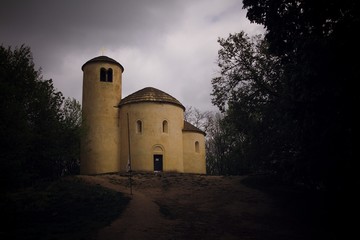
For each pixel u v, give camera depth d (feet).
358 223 56.65
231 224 61.26
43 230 51.13
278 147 82.99
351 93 45.73
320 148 54.19
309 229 59.47
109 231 51.37
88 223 55.52
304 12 52.54
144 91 130.41
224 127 139.13
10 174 70.18
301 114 54.13
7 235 47.73
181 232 54.29
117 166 125.59
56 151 97.50
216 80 94.68
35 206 65.92
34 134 86.63
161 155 122.52
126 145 123.75
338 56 46.85
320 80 49.32
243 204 75.46
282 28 58.03
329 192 67.62
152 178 100.32
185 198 79.87
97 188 81.66
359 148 47.19
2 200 68.44
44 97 97.04
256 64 88.94
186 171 131.85
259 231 57.77
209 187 90.94
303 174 61.26
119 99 134.31
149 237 49.98
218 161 182.39
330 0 48.14
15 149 72.23
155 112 124.06
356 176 50.42
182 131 135.23
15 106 74.59
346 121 47.93
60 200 70.54
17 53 90.89
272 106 82.17
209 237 52.85
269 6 57.77
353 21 44.52
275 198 80.07
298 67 53.26
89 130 125.80
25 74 90.58
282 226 61.11
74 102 116.67
